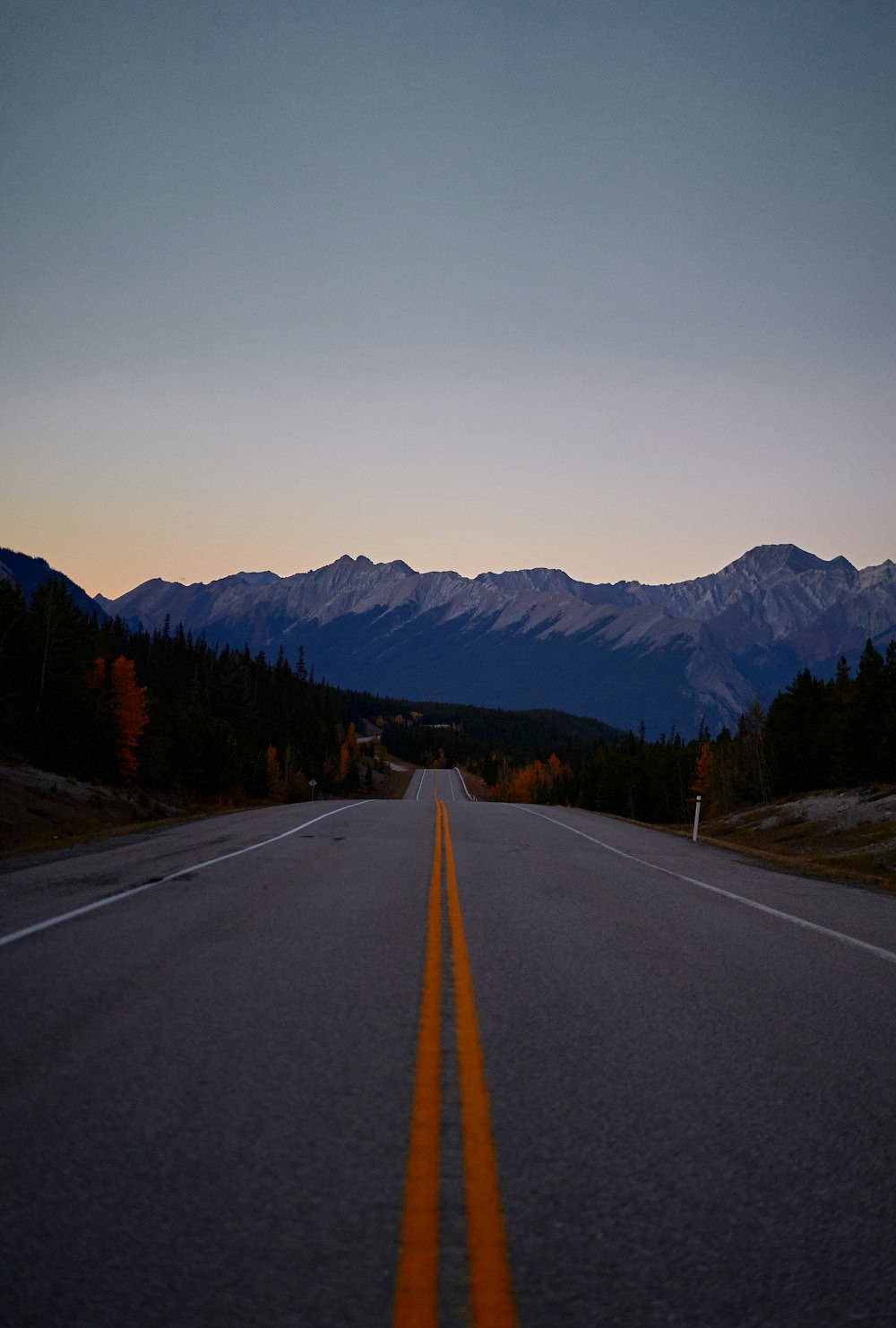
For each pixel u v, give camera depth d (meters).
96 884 11.66
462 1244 2.95
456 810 37.88
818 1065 4.95
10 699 51.34
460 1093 4.32
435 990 6.38
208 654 153.12
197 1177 3.38
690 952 8.09
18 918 8.91
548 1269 2.83
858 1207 3.30
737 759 72.38
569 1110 4.16
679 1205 3.27
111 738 56.94
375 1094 4.29
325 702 171.50
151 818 39.50
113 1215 3.09
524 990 6.47
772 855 20.81
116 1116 3.95
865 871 24.58
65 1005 5.75
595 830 27.62
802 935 9.22
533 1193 3.33
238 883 12.02
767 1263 2.91
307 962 7.23
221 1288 2.68
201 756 76.38
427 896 11.25
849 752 58.19
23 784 34.00
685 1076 4.68
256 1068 4.62
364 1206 3.19
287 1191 3.28
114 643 118.81
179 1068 4.60
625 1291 2.72
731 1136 3.91
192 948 7.63
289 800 89.00
